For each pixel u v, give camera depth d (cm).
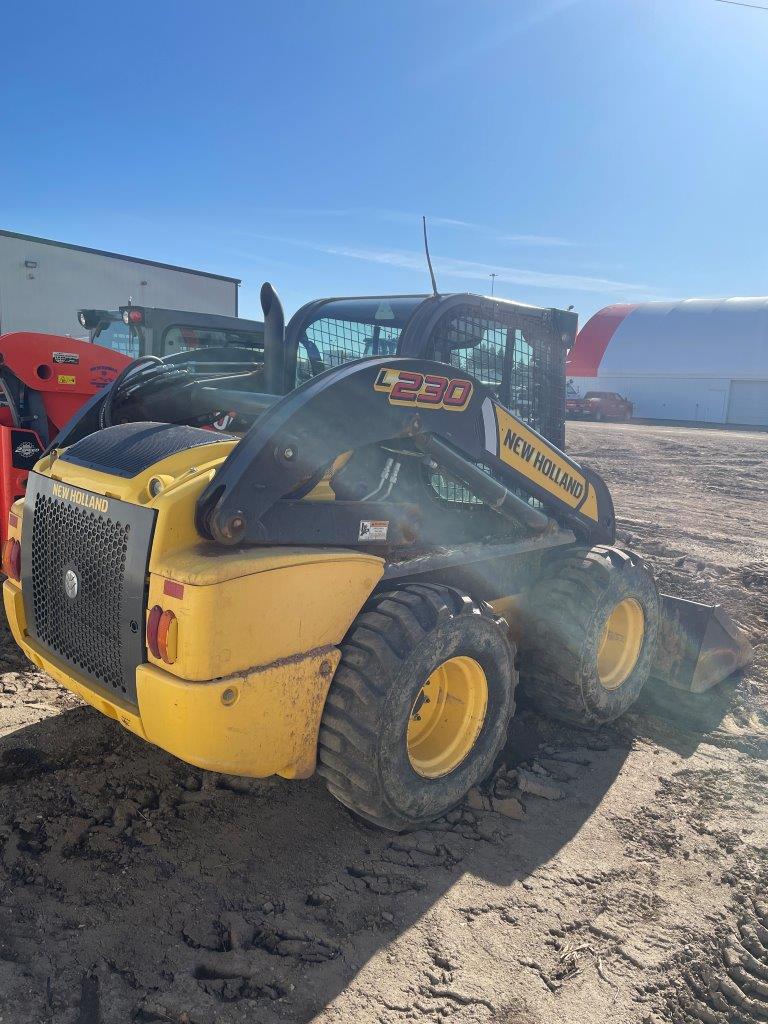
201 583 234
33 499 311
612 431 2433
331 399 276
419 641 283
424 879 280
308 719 271
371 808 283
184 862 280
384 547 305
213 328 886
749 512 1120
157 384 386
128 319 838
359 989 229
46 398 570
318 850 293
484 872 287
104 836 292
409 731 321
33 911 251
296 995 226
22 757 339
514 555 392
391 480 323
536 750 384
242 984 229
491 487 350
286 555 257
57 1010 215
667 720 429
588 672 385
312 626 266
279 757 265
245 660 247
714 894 281
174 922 251
